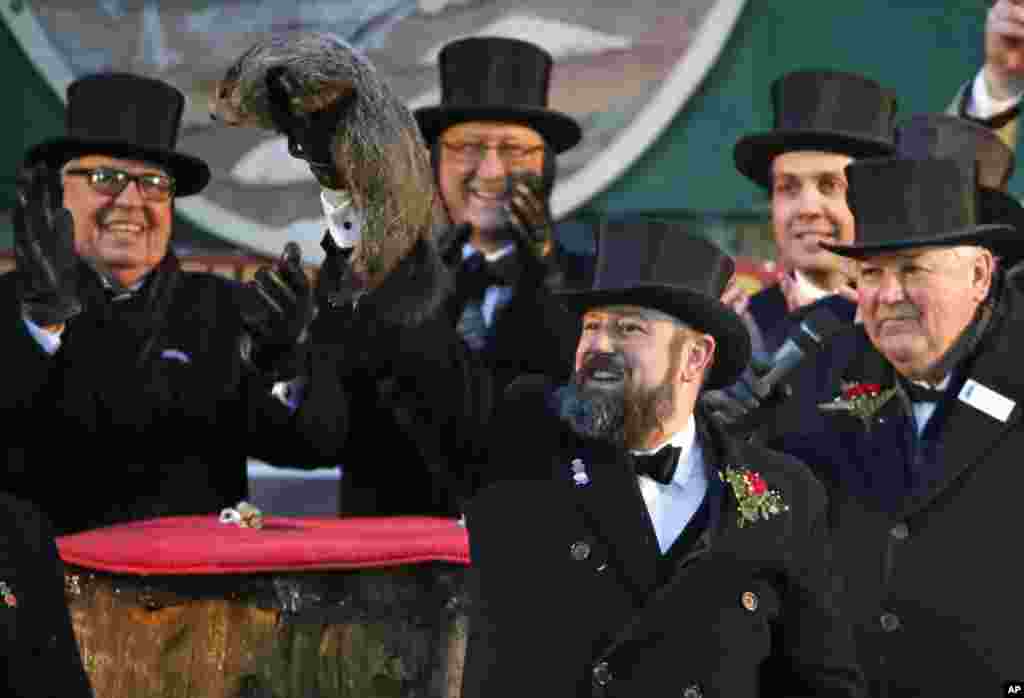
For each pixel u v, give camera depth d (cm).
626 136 2330
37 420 1479
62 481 1499
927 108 2305
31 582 1006
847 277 1712
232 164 2369
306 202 2361
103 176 1600
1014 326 1304
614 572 1069
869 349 1366
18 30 2388
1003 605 1241
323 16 2377
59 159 1622
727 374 1129
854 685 1080
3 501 1031
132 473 1515
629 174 2336
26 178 1405
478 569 1092
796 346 1405
